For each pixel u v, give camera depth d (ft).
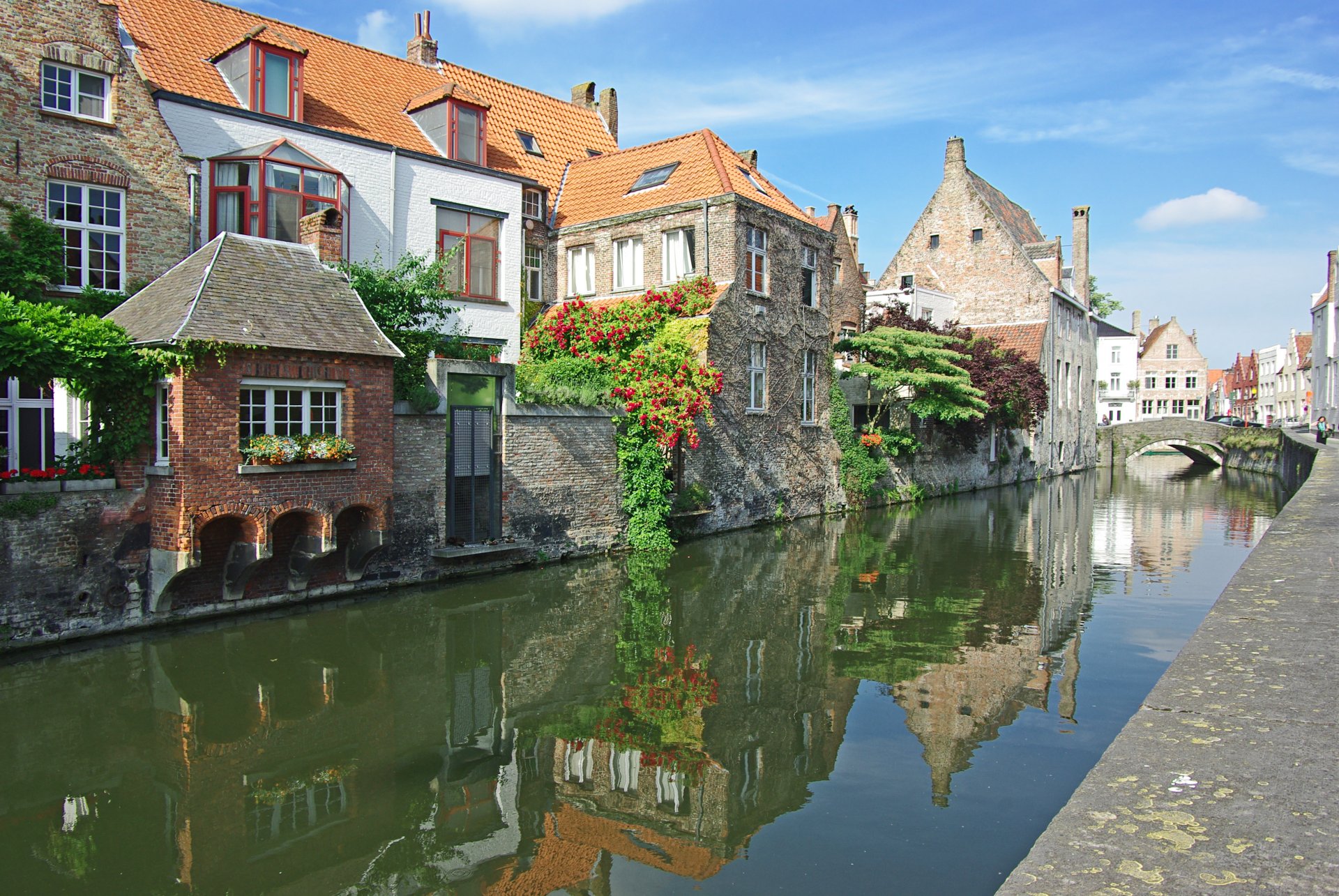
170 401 33.99
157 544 34.68
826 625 39.06
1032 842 19.61
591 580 47.24
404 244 59.21
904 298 116.06
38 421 39.40
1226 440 157.17
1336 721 13.08
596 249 72.33
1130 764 11.92
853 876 18.20
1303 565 25.20
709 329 62.49
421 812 21.68
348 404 38.88
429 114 63.67
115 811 21.53
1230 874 9.07
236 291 36.47
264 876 18.71
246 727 26.61
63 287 40.11
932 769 23.63
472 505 47.24
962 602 44.06
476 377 47.19
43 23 39.22
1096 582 49.57
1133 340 243.40
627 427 56.49
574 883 18.29
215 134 49.62
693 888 17.88
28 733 25.84
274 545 38.47
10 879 18.47
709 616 40.42
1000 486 117.50
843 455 82.12
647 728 26.89
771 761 24.30
